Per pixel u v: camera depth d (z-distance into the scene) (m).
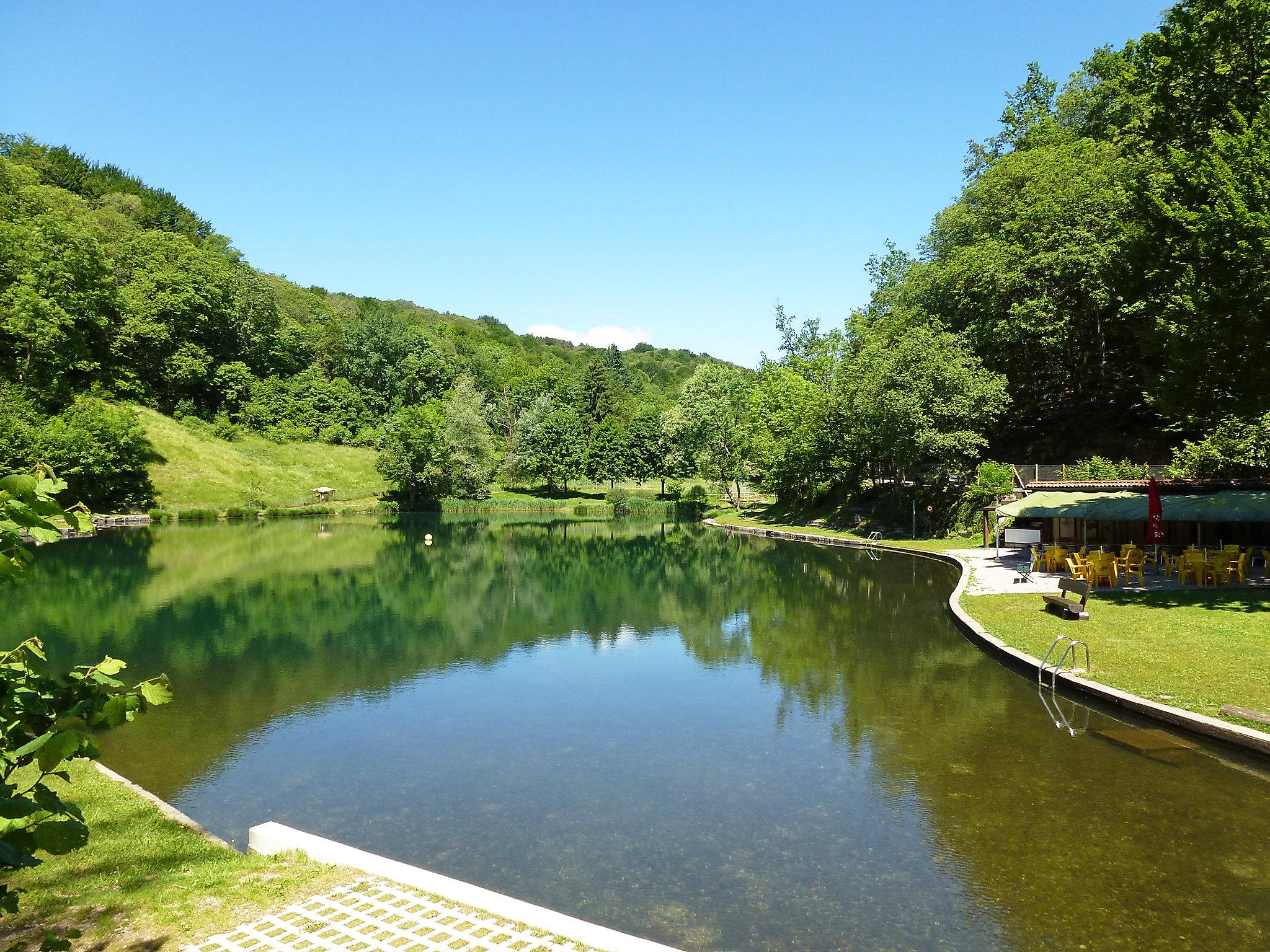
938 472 39.34
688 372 169.12
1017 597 19.56
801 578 28.03
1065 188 36.88
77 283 61.16
